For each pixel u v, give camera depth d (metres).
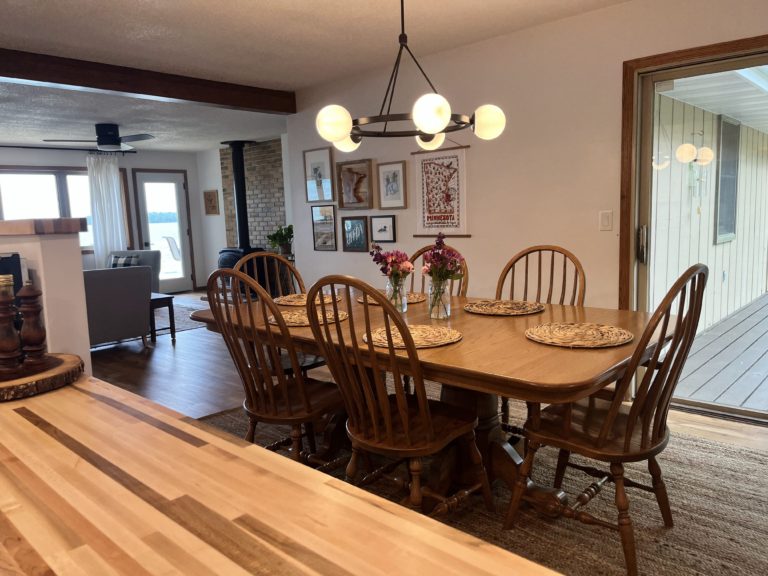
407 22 3.36
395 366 1.84
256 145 8.26
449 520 2.20
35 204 7.84
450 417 2.13
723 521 2.14
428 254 2.47
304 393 2.28
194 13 3.08
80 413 1.22
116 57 3.85
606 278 3.49
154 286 7.41
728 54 2.92
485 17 3.36
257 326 2.43
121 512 0.80
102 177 8.20
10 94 4.62
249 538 0.73
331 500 0.82
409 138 4.39
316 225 5.25
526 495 2.12
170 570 0.67
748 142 3.64
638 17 3.17
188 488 0.87
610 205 3.42
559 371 1.67
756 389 3.40
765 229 3.98
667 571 1.86
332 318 2.51
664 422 1.92
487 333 2.19
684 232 3.54
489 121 2.35
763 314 4.16
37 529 0.77
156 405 1.27
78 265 1.77
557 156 3.60
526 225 3.81
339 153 4.91
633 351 1.87
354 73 4.57
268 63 4.16
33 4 2.86
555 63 3.52
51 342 1.72
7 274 1.54
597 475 2.17
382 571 0.65
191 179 9.45
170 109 5.51
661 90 3.29
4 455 1.01
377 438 1.98
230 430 3.25
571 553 1.97
